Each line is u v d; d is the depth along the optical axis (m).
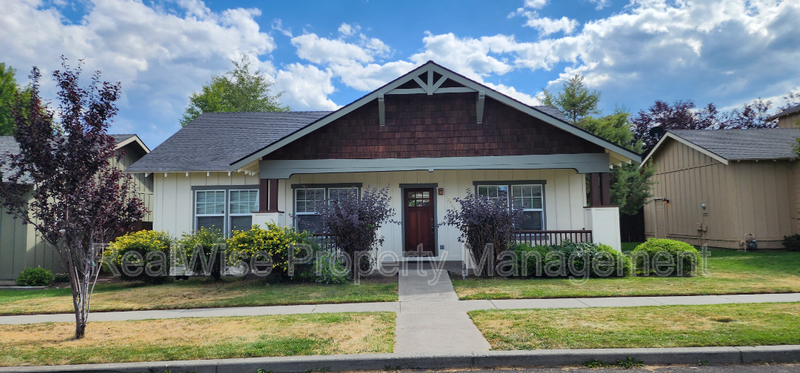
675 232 18.88
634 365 4.77
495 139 11.34
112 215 6.20
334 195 11.27
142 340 5.79
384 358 4.87
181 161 13.03
